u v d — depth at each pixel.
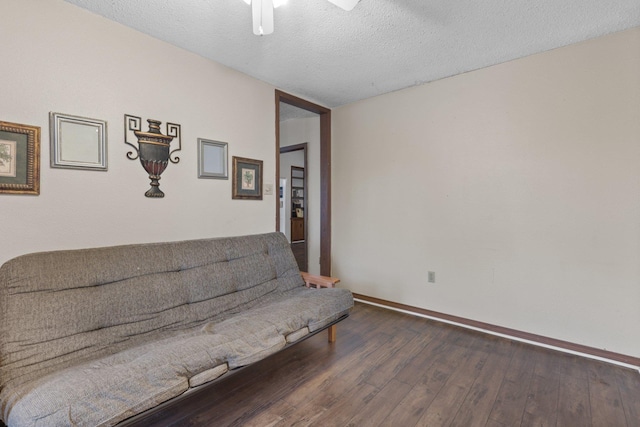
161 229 2.16
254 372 2.00
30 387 1.12
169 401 1.28
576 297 2.23
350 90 3.13
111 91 1.91
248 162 2.74
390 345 2.38
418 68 2.61
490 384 1.86
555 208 2.30
